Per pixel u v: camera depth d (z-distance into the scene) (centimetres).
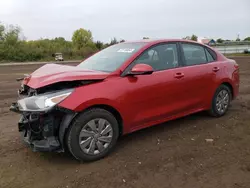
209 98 530
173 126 513
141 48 436
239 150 405
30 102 341
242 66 1966
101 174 339
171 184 315
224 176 331
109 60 439
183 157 382
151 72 389
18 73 1788
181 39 504
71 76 354
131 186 312
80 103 344
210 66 526
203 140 445
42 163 370
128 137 460
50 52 4747
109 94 372
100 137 374
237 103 696
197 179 325
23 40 4919
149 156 387
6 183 321
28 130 367
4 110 660
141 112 418
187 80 476
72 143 351
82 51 5081
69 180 327
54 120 350
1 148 419
